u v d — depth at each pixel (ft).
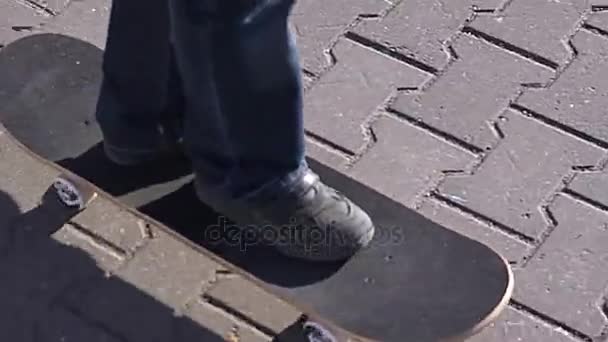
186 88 12.39
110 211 14.96
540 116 15.96
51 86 14.97
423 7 17.28
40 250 14.61
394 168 15.44
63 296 14.20
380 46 16.84
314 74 16.51
